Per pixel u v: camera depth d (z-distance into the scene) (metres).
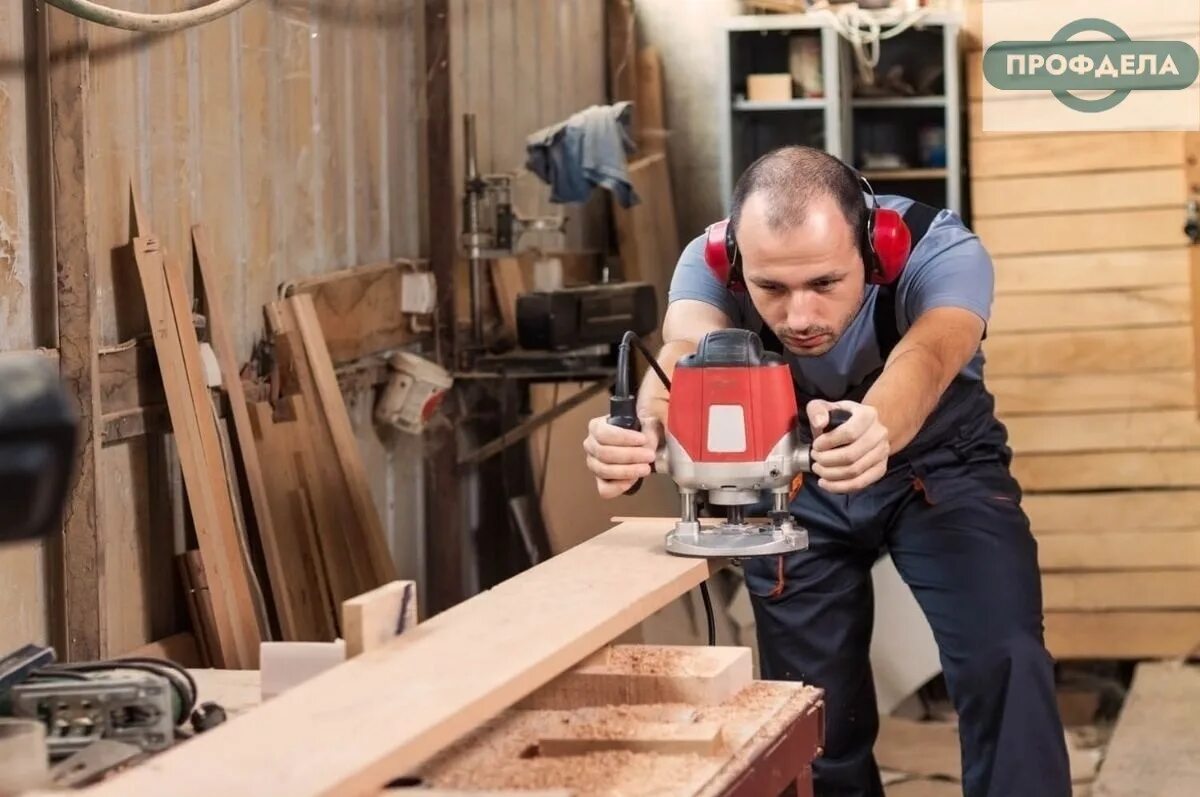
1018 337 4.81
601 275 5.27
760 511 2.83
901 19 4.85
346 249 3.91
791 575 2.85
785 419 2.02
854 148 5.27
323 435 3.54
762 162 2.23
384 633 1.69
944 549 2.64
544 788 1.57
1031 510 4.85
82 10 2.56
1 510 0.95
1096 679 5.02
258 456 3.26
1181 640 4.82
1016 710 2.51
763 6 5.06
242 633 3.02
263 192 3.49
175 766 1.32
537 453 4.48
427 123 4.26
